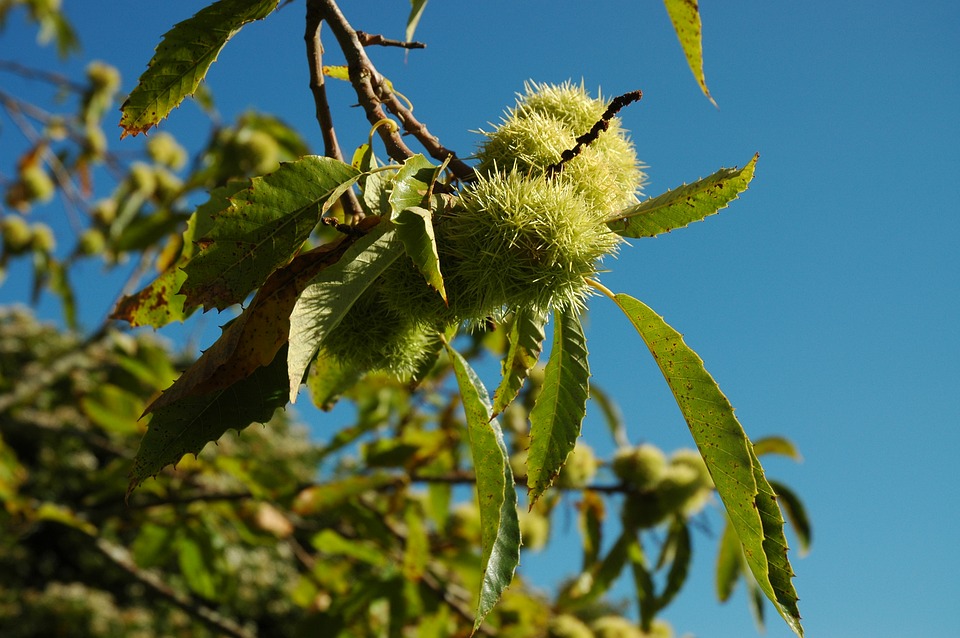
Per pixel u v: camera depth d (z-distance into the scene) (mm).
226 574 4336
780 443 3977
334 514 3887
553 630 4203
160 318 2055
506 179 1545
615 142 1757
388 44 1761
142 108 1562
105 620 11125
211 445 4867
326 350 1774
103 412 4324
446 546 4301
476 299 1552
